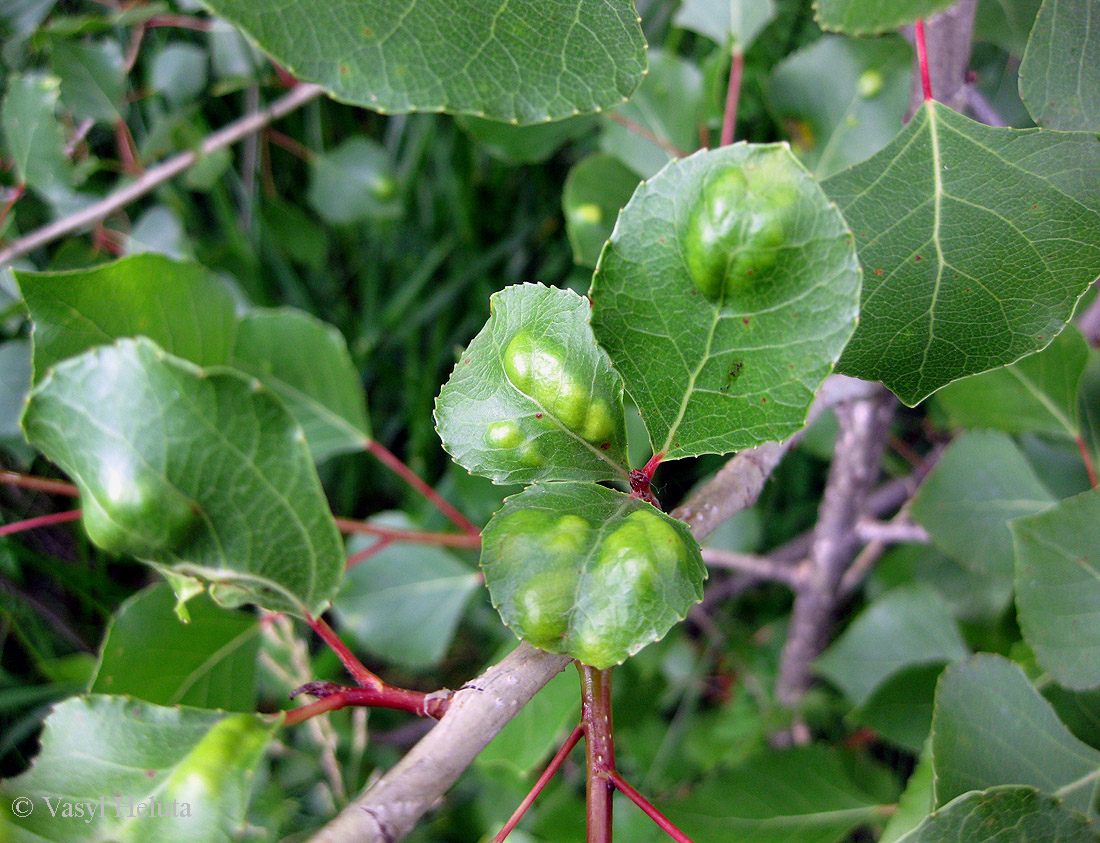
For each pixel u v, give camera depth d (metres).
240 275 0.56
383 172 0.53
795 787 0.33
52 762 0.18
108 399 0.18
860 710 0.38
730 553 0.46
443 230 0.60
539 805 0.42
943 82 0.25
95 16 0.45
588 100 0.17
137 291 0.25
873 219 0.18
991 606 0.40
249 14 0.15
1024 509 0.35
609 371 0.19
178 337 0.26
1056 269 0.18
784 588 0.56
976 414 0.33
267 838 0.17
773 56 0.52
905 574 0.46
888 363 0.19
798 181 0.16
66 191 0.42
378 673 0.54
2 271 0.42
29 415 0.18
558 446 0.19
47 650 0.45
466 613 0.55
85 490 0.18
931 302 0.18
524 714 0.32
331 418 0.39
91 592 0.47
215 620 0.30
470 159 0.57
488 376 0.19
